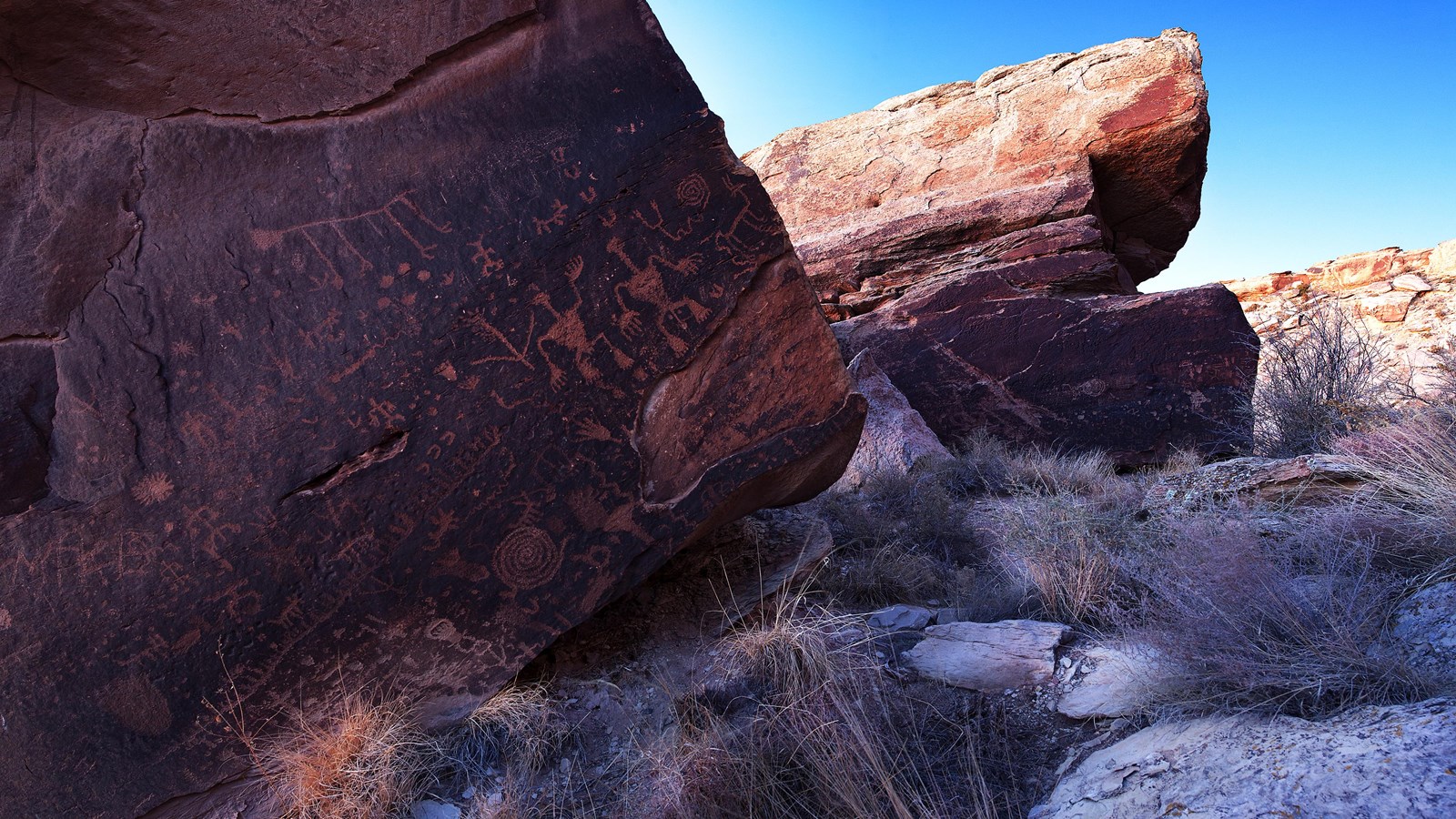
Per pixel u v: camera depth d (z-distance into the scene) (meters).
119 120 2.11
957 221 8.83
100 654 1.99
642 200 2.40
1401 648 1.83
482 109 2.33
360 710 2.14
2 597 1.94
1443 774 1.26
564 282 2.32
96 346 2.03
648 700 2.44
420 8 2.29
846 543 4.07
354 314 2.18
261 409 2.10
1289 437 5.23
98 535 1.99
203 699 2.05
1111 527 3.46
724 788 1.93
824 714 2.10
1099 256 8.00
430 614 2.23
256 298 2.13
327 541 2.13
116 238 2.07
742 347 2.49
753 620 2.86
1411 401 4.24
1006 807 1.83
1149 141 8.56
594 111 2.40
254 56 2.18
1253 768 1.50
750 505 2.70
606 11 2.45
